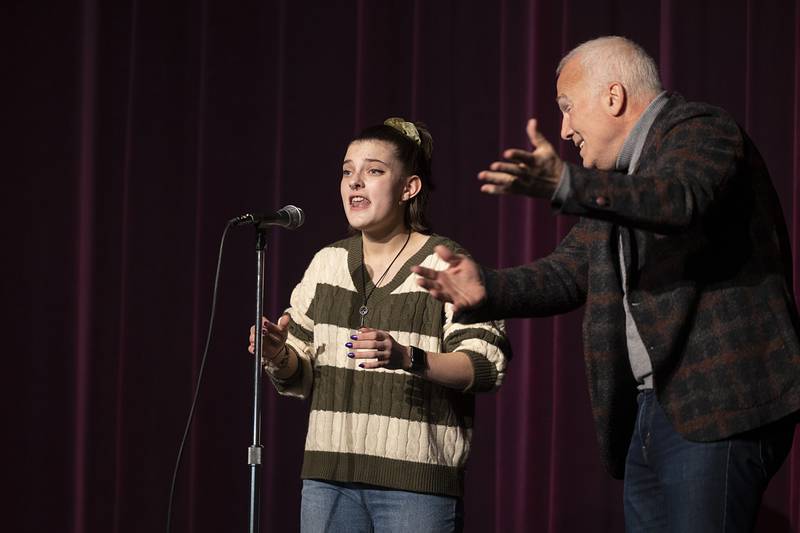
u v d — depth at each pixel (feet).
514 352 20.22
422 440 12.84
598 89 11.20
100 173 21.47
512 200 20.38
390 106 20.99
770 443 10.42
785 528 19.30
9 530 21.06
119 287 21.42
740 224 10.48
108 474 21.07
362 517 13.15
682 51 20.16
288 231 20.95
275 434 20.54
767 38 20.01
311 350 14.05
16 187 21.61
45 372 21.35
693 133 10.10
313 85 21.34
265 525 20.48
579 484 19.70
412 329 13.21
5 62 21.77
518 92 20.56
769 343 10.27
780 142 19.85
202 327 20.98
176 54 21.79
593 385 11.44
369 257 14.02
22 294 21.44
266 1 21.68
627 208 9.12
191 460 20.74
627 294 10.72
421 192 14.20
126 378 21.01
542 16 20.30
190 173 21.62
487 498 20.16
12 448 21.20
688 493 10.32
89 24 21.71
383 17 21.04
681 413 10.36
